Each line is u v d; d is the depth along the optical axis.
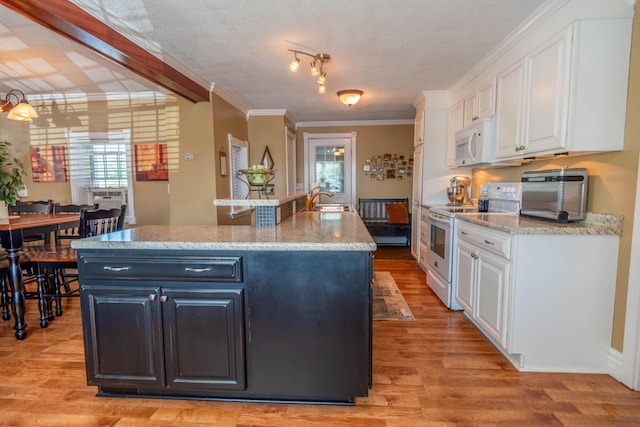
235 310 1.64
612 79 1.82
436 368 2.06
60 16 1.88
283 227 2.07
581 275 1.94
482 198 3.23
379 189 6.29
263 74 3.42
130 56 2.48
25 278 3.46
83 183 4.45
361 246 1.57
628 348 1.83
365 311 1.62
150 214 4.43
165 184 4.37
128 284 1.68
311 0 2.03
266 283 1.63
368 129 6.22
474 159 3.07
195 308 1.65
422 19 2.28
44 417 1.64
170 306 1.66
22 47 2.75
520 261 1.96
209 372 1.69
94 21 2.13
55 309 2.98
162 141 4.29
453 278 2.96
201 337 1.67
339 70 3.30
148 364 1.71
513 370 2.03
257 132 5.21
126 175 4.40
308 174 6.35
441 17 2.25
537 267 1.95
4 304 2.79
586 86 1.84
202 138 3.81
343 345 1.65
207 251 1.63
